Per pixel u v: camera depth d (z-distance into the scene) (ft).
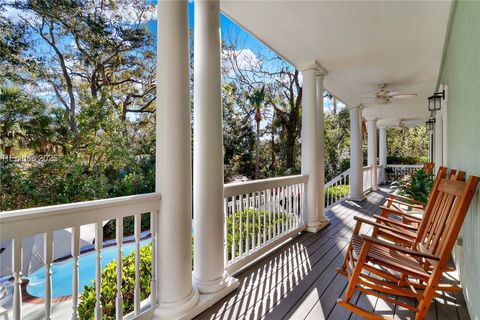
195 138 7.09
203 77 6.98
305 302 6.84
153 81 41.57
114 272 7.43
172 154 5.79
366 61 13.14
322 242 11.55
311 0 8.30
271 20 9.46
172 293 5.83
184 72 5.91
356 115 22.24
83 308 6.31
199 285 6.86
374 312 6.40
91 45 37.04
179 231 5.87
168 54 5.77
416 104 23.15
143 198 5.49
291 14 9.08
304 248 10.80
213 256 6.97
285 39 10.87
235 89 46.47
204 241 6.94
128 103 39.86
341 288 7.53
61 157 32.96
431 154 25.40
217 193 7.01
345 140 53.11
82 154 34.63
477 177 5.42
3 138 30.66
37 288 11.54
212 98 6.97
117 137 36.32
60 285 12.12
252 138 47.85
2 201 29.45
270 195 10.62
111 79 38.83
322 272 8.55
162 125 5.82
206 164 6.93
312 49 11.80
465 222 6.72
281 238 11.03
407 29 9.95
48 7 33.76
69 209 4.32
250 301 6.88
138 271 5.55
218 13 7.15
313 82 13.33
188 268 6.11
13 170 30.25
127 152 36.73
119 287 5.15
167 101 5.76
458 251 7.87
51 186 31.60
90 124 35.19
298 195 13.08
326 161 52.29
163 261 5.82
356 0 8.29
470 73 6.03
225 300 6.91
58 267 12.35
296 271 8.64
